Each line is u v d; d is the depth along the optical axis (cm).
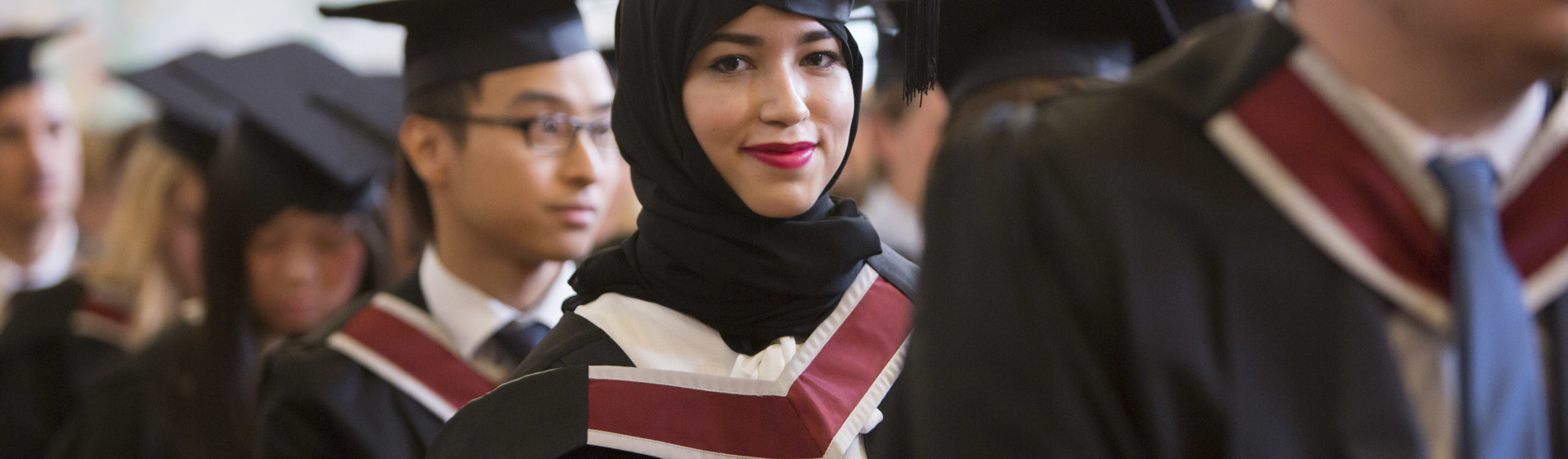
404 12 288
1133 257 104
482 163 281
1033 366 107
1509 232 109
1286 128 106
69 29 559
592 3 374
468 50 281
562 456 201
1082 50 266
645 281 209
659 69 197
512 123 280
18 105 543
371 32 1112
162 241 473
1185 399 103
